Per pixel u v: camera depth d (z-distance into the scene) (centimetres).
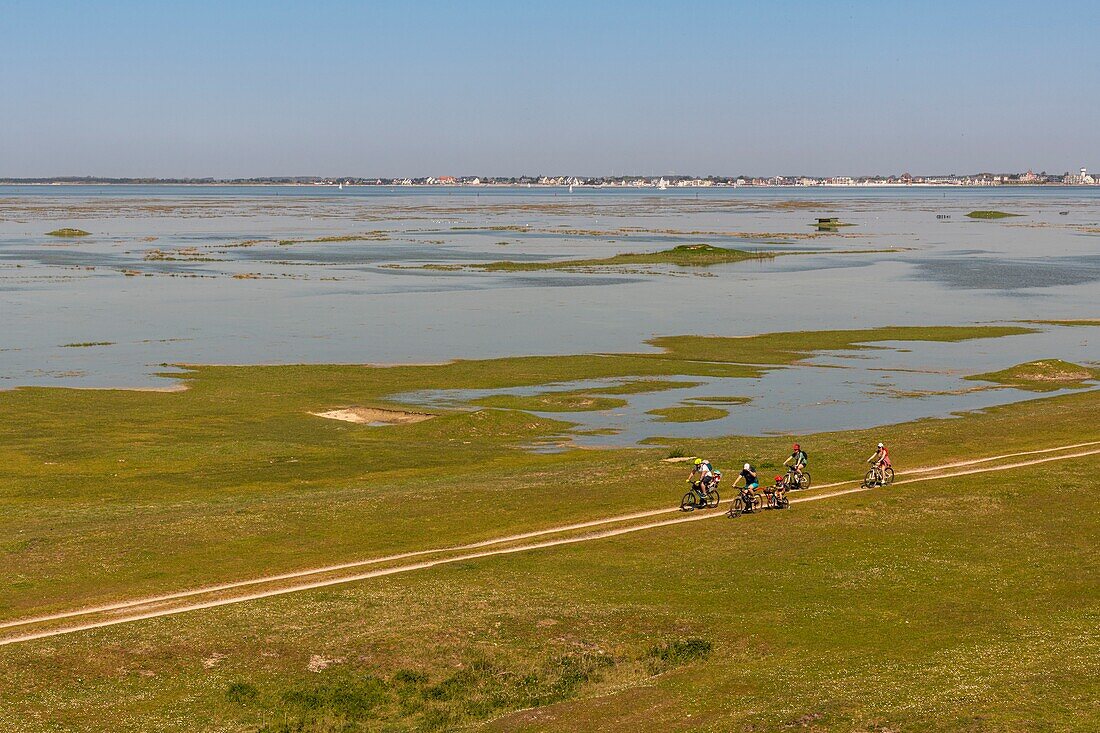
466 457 7206
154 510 5753
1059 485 5956
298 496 6034
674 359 11100
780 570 4778
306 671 3797
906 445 7156
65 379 9944
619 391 9525
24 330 12962
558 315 14538
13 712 3494
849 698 3497
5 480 6488
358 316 14375
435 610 4294
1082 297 16650
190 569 4800
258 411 8644
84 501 6034
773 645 4006
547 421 8212
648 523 5466
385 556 4997
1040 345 12094
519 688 3747
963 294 17025
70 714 3506
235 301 15900
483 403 8994
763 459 6719
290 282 18512
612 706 3562
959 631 4072
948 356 11394
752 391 9569
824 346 11962
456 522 5506
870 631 4106
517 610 4300
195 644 3956
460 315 14512
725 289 17725
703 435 7938
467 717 3562
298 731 3462
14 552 4975
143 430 7912
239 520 5453
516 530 5375
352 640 4012
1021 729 3216
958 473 6344
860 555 4962
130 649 3909
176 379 9894
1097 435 7312
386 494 5997
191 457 7100
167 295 16550
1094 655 3766
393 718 3556
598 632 4131
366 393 9350
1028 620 4162
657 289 17688
